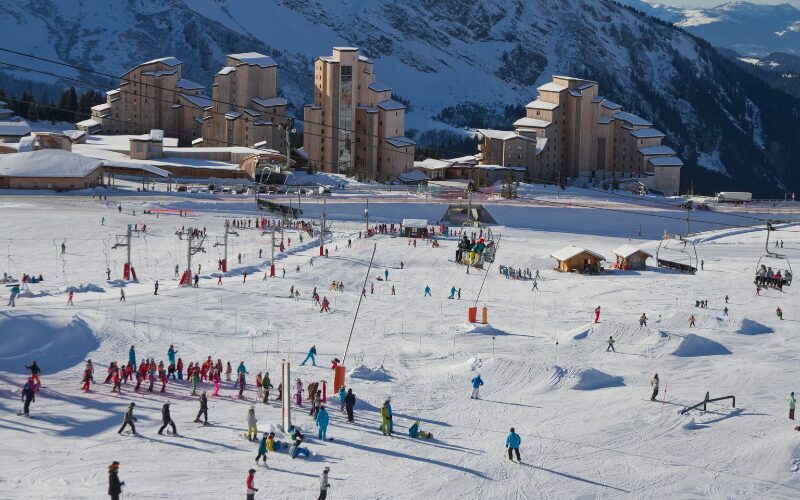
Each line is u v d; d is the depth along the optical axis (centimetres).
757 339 9706
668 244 17675
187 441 5781
